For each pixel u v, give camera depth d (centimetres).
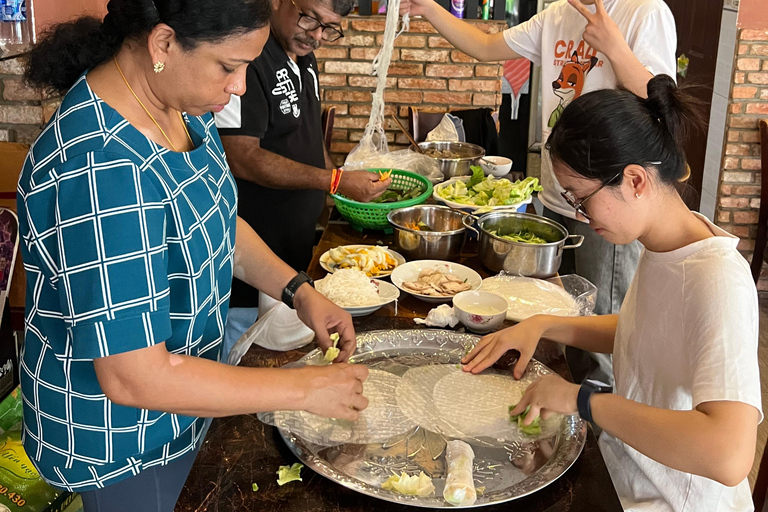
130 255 99
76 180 98
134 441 122
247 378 109
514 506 111
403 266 201
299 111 244
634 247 247
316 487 115
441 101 452
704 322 116
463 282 192
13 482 177
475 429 129
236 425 130
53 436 121
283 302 159
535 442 126
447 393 139
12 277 226
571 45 256
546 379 130
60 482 126
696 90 454
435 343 161
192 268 113
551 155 127
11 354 216
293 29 223
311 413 117
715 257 120
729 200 418
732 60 399
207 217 116
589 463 121
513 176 298
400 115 454
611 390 238
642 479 137
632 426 114
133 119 107
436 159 289
